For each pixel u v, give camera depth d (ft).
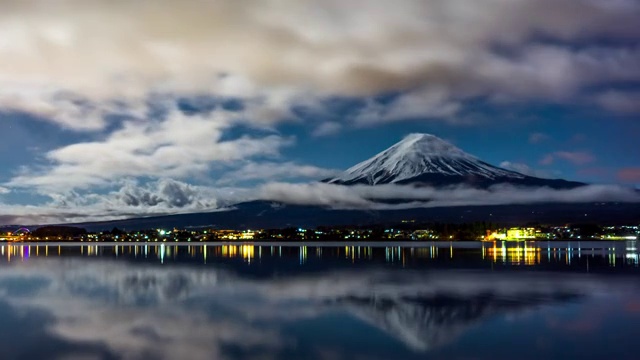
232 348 105.91
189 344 109.19
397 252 537.24
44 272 269.03
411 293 178.60
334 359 98.78
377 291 184.55
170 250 639.35
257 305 154.71
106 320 133.39
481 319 131.95
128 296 174.70
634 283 204.54
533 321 128.57
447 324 126.72
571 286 195.11
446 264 323.16
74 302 162.40
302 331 120.26
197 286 200.95
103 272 268.00
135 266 312.71
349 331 119.96
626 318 130.62
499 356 99.35
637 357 97.09
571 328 120.26
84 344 109.50
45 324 128.77
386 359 98.53
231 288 194.80
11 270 282.97
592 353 99.96
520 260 364.17
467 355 100.58
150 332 119.85
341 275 246.68
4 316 139.64
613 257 401.08
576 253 481.46
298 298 168.04
